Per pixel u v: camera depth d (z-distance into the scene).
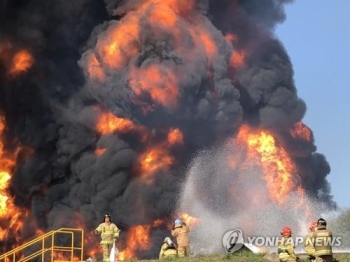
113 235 30.28
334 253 27.70
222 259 27.45
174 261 28.05
